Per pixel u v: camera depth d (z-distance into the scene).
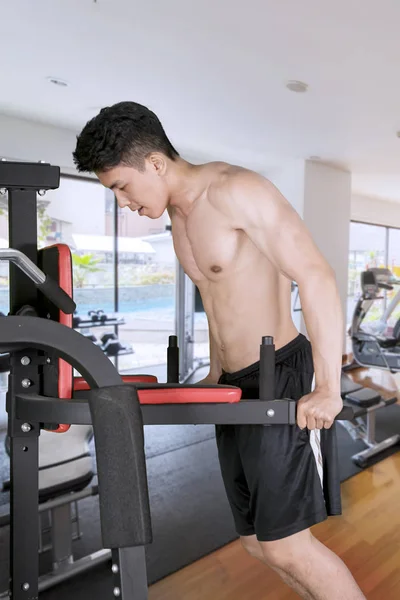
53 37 2.39
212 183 1.02
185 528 1.92
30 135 3.78
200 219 1.04
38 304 0.92
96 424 0.55
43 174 0.87
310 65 2.64
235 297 1.09
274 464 1.04
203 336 6.20
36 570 0.96
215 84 2.95
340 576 1.08
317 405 0.85
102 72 2.81
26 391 0.84
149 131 0.94
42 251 0.91
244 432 1.08
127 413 0.56
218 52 2.51
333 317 0.92
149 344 6.39
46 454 1.57
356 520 2.01
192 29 2.28
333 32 2.26
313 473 1.06
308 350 1.16
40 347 0.63
